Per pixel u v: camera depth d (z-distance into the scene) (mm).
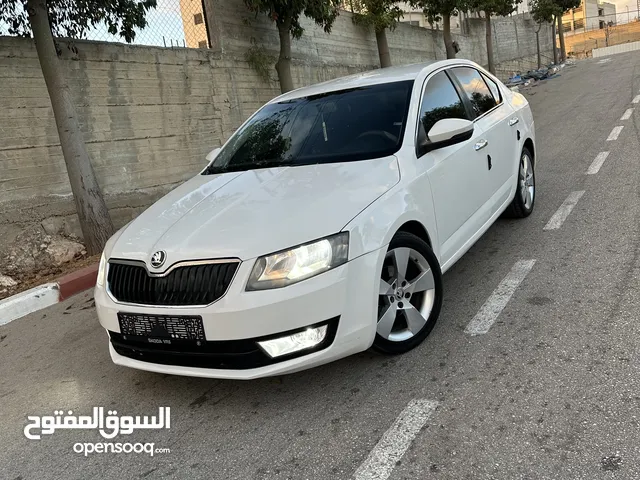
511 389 2984
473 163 4449
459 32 24703
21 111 6910
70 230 7336
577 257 4617
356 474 2543
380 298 3363
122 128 8219
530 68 31969
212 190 3773
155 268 3043
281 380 3480
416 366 3373
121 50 8180
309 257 2916
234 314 2836
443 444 2643
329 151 3979
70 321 5172
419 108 4137
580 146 9070
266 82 11094
